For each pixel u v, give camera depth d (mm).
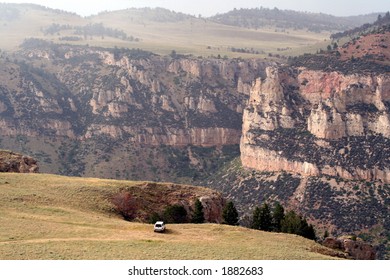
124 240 112688
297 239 131250
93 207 154250
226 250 109375
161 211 172000
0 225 117750
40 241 106812
